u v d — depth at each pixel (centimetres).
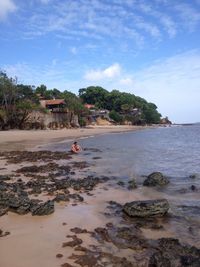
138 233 981
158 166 2381
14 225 1010
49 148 3800
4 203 1180
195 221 1103
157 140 5425
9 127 7462
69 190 1533
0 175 1873
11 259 776
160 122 18525
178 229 1026
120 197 1424
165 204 1162
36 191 1455
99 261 777
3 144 4300
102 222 1070
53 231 964
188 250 827
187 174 2050
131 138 5966
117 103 15275
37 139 5247
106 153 3247
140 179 1862
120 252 835
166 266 720
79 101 11262
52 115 8731
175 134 7706
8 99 7462
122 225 1047
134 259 799
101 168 2252
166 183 1712
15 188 1490
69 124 9588
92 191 1527
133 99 16138
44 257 788
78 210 1195
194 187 1617
